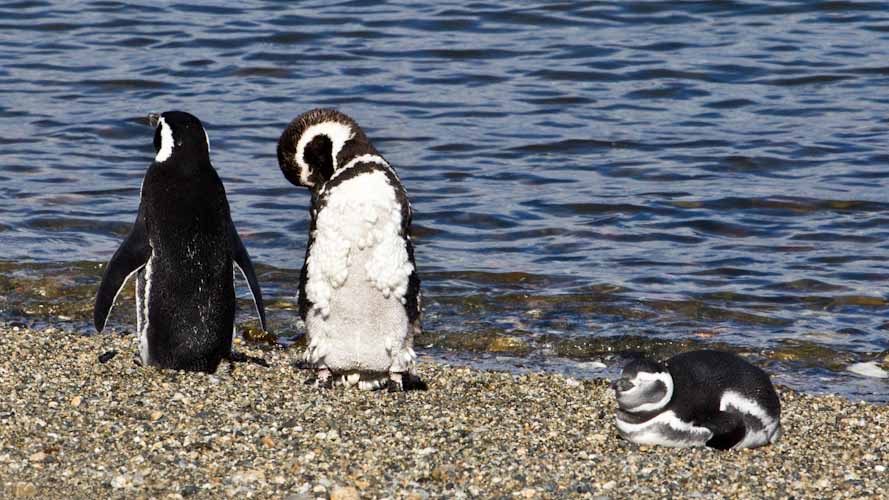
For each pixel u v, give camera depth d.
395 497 9.02
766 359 14.00
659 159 23.06
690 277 16.88
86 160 22.77
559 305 15.70
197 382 11.73
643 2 35.84
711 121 25.61
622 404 10.29
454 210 20.02
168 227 11.98
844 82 28.33
